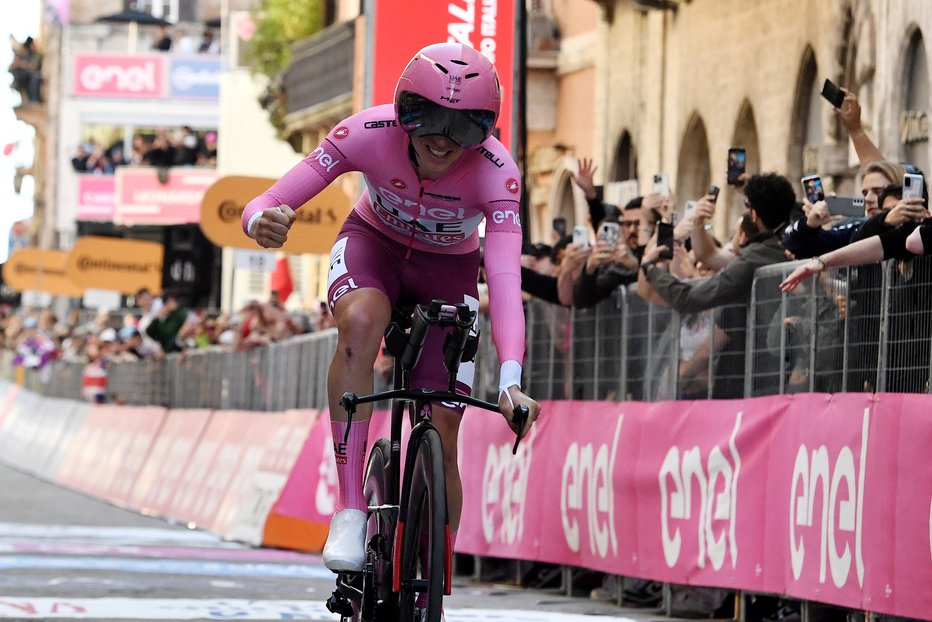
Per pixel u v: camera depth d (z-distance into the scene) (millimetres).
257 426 28922
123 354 44156
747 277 15945
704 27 32375
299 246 30906
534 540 19297
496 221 10852
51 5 111062
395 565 10312
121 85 97188
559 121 40594
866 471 13695
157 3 112625
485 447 20625
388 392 10359
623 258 18250
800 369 14984
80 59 97688
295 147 65062
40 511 33500
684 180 33562
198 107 96625
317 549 24703
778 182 16250
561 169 39938
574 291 18562
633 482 17359
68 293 71438
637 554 17250
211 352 33344
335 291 11078
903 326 13430
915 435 13109
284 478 26094
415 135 10430
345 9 60031
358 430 10852
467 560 21594
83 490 41625
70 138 96625
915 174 13836
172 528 30078
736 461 15758
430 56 10328
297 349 27281
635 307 17766
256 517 26641
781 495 15016
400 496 10750
